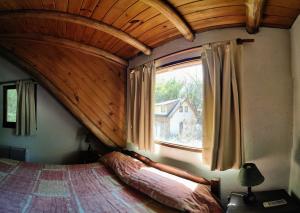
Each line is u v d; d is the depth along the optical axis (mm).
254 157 2004
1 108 4191
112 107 3641
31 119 3809
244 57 2057
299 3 1624
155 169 2529
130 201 1889
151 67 2893
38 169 2594
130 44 2840
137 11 2131
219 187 2010
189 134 2541
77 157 4047
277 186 1951
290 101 1937
